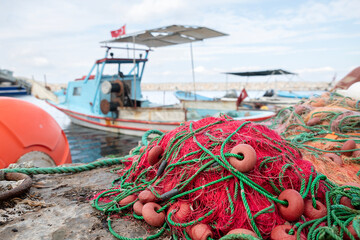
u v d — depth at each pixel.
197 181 2.50
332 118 5.27
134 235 2.47
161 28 11.88
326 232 1.93
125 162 4.30
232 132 2.66
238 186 2.31
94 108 15.87
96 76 15.45
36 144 5.13
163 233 2.46
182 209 2.41
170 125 12.31
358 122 5.11
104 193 3.15
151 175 3.17
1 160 4.65
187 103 14.33
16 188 3.19
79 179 3.97
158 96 53.50
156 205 2.56
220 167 2.38
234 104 12.85
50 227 2.63
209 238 2.14
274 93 25.05
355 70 8.42
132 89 15.82
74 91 18.22
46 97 19.66
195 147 2.66
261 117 10.56
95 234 2.51
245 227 2.18
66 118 22.53
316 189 2.43
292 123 5.90
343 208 2.24
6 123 4.84
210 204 2.32
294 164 2.54
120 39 14.20
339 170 3.60
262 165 2.41
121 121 14.37
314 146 4.71
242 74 25.73
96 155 10.90
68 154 6.10
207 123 3.00
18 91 41.69
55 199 3.27
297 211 2.09
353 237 1.88
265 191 2.28
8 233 2.52
